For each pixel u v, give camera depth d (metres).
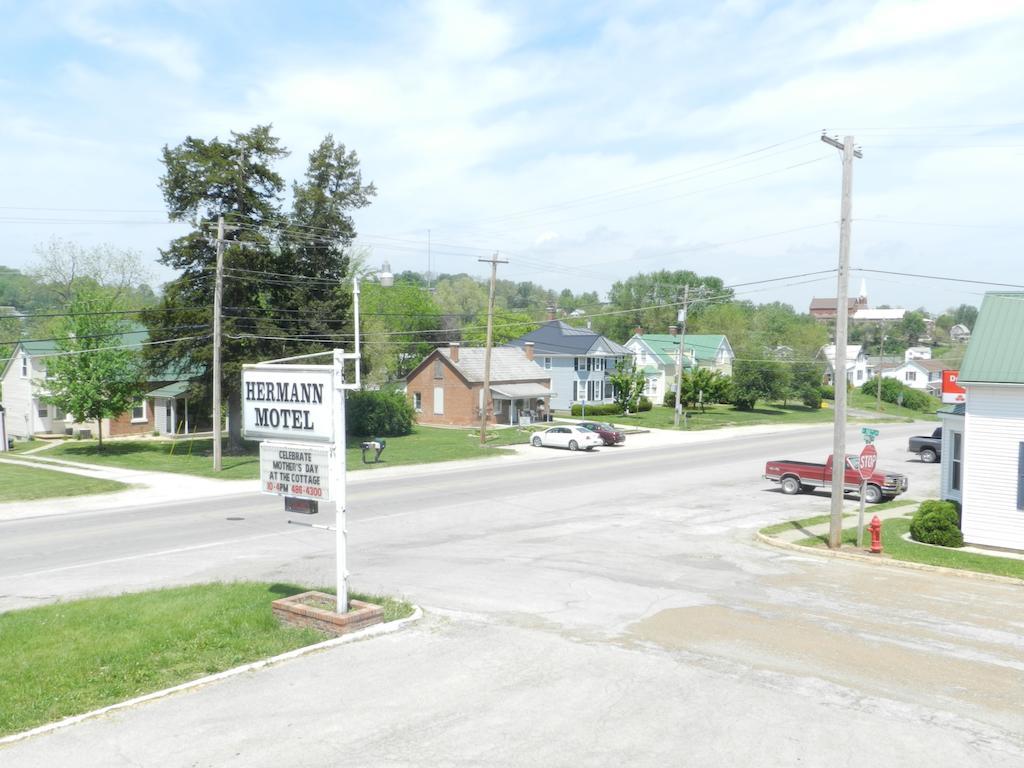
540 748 8.20
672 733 8.63
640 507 26.55
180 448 44.84
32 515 25.53
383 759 7.93
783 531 22.11
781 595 15.16
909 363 133.88
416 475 35.47
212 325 39.75
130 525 23.33
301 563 17.95
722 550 19.69
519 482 32.78
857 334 170.12
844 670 10.82
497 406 63.47
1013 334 19.95
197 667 10.42
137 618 12.23
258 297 42.88
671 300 140.38
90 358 41.38
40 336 81.00
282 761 7.86
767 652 11.56
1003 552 19.38
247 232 40.12
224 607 12.91
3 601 14.73
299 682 10.01
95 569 17.56
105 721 8.78
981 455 19.95
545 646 11.62
